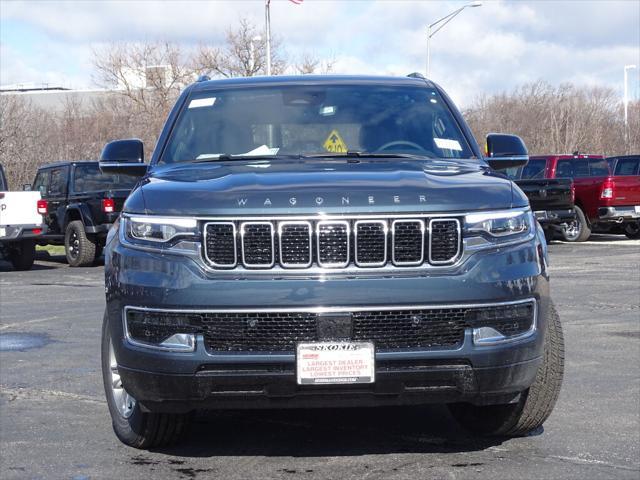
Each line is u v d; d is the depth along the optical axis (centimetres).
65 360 782
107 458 500
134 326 455
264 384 436
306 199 443
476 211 449
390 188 453
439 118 609
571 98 5169
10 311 1109
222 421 576
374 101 616
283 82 635
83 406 620
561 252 1858
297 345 429
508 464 479
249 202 443
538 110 5138
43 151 2970
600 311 1027
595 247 1995
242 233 440
